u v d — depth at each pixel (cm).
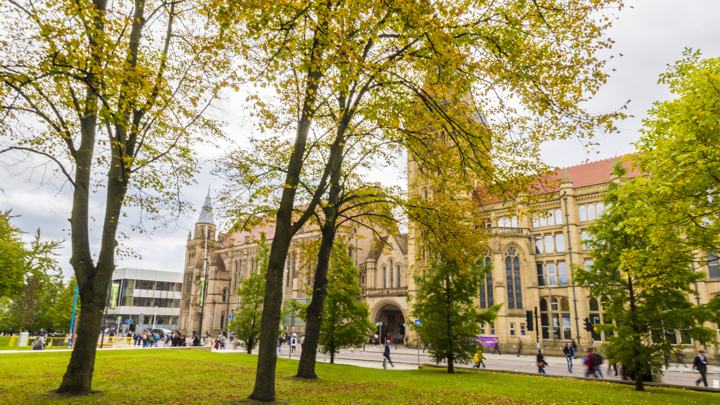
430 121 1461
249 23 915
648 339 1936
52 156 1211
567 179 5375
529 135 1310
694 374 3111
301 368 1884
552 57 1149
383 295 6475
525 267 5400
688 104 1490
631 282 1966
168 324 12219
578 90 1073
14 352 3119
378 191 2005
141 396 1270
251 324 3622
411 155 1769
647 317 1897
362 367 2612
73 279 6175
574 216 5275
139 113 1359
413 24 1002
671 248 1551
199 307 10081
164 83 1093
